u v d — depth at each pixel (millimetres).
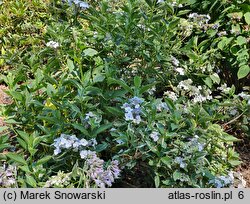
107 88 804
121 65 879
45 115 746
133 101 716
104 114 779
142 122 724
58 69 852
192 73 969
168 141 747
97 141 774
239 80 1055
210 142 772
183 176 705
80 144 679
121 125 719
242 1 1006
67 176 661
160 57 858
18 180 668
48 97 792
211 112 822
